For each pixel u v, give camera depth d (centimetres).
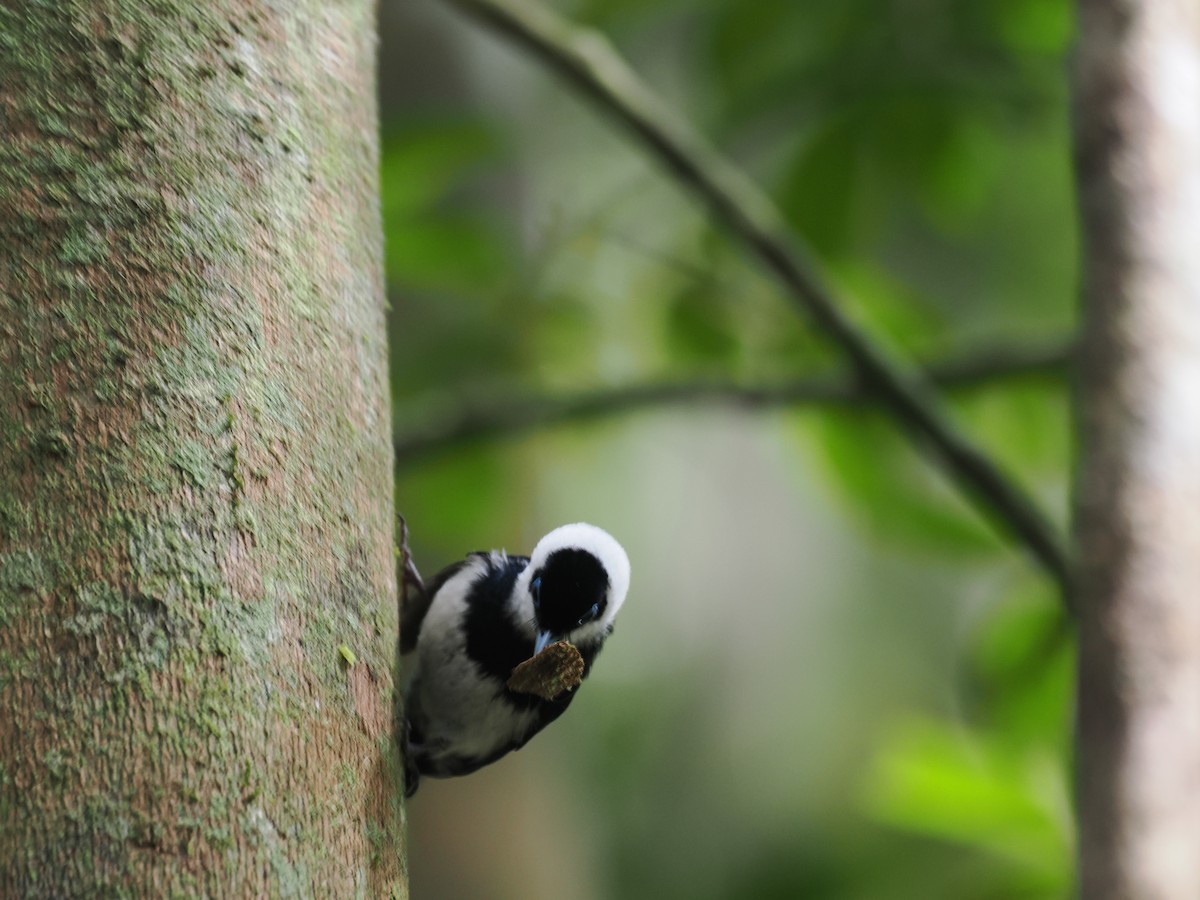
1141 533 645
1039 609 1029
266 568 438
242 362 454
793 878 1695
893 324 1146
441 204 1117
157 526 422
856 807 1714
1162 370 673
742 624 2148
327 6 538
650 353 1121
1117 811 596
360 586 478
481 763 830
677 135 1032
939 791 995
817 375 1060
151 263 446
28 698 395
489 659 788
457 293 1070
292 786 424
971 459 995
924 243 1387
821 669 2103
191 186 461
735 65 1052
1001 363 1094
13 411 422
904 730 1057
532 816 1148
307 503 462
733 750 1994
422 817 1101
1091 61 725
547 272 1078
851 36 1041
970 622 2053
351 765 451
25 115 448
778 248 1021
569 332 1108
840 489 1112
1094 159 716
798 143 1045
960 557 1083
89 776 390
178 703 406
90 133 452
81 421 425
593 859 1580
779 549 2238
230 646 421
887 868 1554
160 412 434
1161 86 713
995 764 998
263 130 484
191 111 469
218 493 435
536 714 809
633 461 1964
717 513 2200
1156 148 707
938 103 1027
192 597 419
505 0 1038
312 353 481
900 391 1012
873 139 1031
